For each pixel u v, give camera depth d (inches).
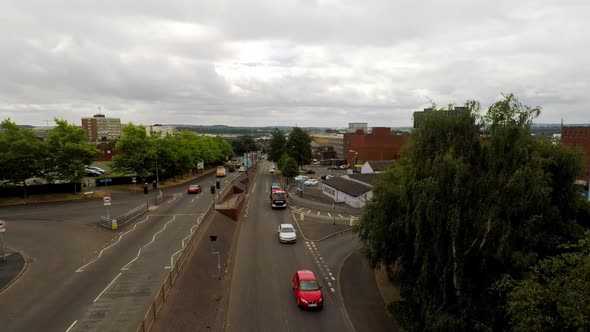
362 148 4229.8
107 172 3348.9
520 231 642.8
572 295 440.8
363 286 983.0
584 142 2333.9
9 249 1145.4
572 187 763.4
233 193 2598.4
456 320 622.2
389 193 828.6
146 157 2437.3
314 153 6432.1
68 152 1971.0
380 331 757.3
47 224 1460.4
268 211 1995.6
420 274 733.9
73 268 991.6
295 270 1087.6
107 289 861.2
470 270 684.7
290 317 802.8
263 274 1049.5
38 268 987.9
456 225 626.5
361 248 1304.1
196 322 746.2
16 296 820.6
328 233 1519.4
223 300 874.8
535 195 607.2
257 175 4052.7
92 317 732.0
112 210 1755.7
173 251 1139.3
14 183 1870.1
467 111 698.2
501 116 645.3
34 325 699.4
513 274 651.5
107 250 1146.7
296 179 3368.6
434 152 705.6
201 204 1962.4
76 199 2003.0
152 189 2556.6
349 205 2164.1
